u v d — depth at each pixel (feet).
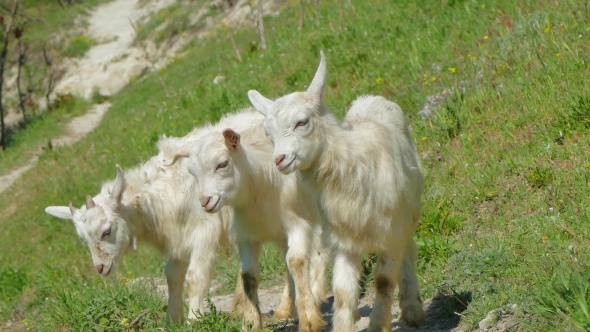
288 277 21.12
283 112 15.48
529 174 22.06
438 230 22.06
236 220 19.33
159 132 48.37
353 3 52.75
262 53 53.93
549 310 14.42
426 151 27.22
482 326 15.52
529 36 30.60
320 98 15.80
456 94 29.07
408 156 17.94
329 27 48.65
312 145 15.44
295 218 19.25
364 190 15.79
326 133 15.69
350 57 39.32
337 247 16.29
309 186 16.10
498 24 33.94
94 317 22.13
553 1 32.99
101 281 29.07
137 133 52.65
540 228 19.13
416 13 42.16
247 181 18.65
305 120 15.39
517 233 19.38
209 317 18.80
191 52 84.99
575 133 23.02
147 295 24.20
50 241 45.06
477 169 24.18
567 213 19.42
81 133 74.74
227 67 57.06
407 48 37.27
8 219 49.93
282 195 19.13
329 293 23.13
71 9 115.34
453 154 25.77
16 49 104.32
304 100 15.72
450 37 36.11
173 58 89.76
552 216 19.57
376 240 16.10
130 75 93.25
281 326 20.59
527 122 25.04
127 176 22.35
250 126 21.98
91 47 103.55
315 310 18.43
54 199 49.26
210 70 64.13
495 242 19.48
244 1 92.12
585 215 18.69
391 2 46.06
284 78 44.29
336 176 15.66
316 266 20.02
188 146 19.02
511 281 17.15
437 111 28.99
